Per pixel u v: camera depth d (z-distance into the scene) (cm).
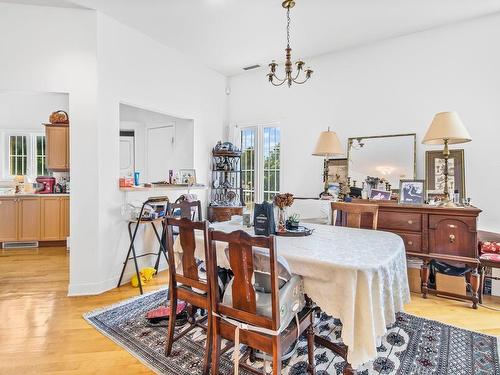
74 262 321
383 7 310
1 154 566
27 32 315
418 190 339
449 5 306
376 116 396
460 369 194
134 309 283
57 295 317
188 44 405
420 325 251
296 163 467
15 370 192
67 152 394
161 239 395
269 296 174
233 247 156
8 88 312
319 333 241
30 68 315
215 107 511
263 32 369
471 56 336
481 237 322
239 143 535
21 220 503
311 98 450
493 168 326
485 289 322
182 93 443
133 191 367
